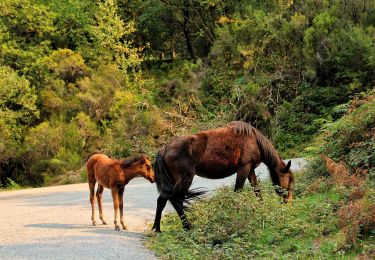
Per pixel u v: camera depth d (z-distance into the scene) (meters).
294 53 26.09
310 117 23.95
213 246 8.79
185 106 25.23
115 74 28.89
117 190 10.15
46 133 26.30
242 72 27.30
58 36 32.62
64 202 15.11
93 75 28.83
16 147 26.42
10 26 30.62
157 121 24.25
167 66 32.88
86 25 32.06
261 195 10.27
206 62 29.20
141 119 24.56
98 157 10.69
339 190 9.80
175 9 32.78
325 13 25.75
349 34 24.42
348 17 26.00
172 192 9.91
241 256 7.95
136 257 8.05
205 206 10.38
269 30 26.69
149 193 15.44
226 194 9.81
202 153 10.06
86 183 22.56
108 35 30.36
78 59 29.41
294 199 10.85
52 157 26.41
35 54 30.03
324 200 9.68
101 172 10.27
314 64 24.86
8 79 26.53
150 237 9.50
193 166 10.00
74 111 27.98
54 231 10.00
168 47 36.19
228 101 25.86
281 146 23.27
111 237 9.34
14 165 26.81
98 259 7.76
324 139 12.68
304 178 12.20
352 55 24.09
